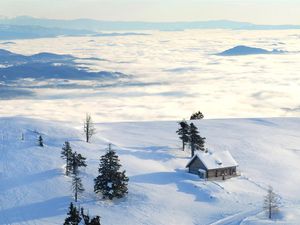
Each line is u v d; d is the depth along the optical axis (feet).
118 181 289.74
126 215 265.95
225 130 483.92
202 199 294.87
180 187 312.71
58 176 318.24
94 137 424.87
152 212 271.08
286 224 241.76
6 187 301.22
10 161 344.69
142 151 390.63
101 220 257.96
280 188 321.93
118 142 426.51
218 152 349.82
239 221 253.24
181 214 269.85
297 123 536.42
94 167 337.11
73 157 322.14
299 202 292.40
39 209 272.31
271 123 533.14
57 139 404.77
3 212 267.80
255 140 442.09
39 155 358.23
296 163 381.81
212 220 260.01
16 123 453.58
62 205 278.05
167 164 362.53
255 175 347.97
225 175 338.95
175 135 459.73
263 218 253.44
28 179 313.32
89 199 288.10
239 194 303.48
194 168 343.26
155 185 312.91
